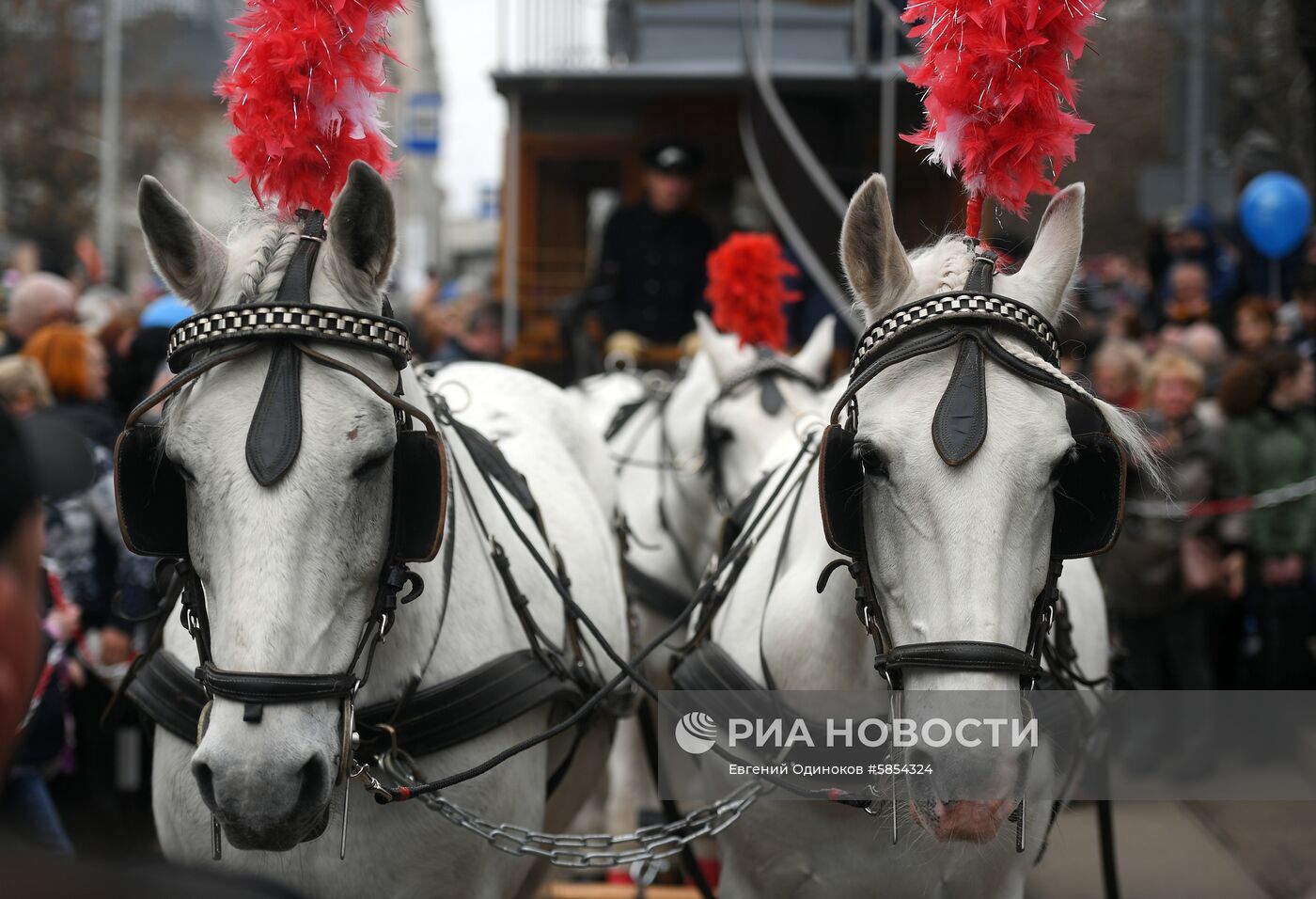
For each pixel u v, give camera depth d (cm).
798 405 499
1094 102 1677
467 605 306
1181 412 674
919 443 245
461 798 294
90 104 3259
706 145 1003
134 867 104
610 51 1133
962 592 237
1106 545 255
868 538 260
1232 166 1171
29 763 409
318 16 281
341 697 250
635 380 681
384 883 286
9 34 2933
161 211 261
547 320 998
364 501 251
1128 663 673
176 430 246
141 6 3441
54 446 430
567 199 1006
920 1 294
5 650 114
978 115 286
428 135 1677
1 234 2638
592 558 385
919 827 272
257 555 236
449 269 3206
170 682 292
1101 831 412
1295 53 1158
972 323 259
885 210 274
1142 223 1920
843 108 970
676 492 551
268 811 234
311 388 248
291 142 277
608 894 481
